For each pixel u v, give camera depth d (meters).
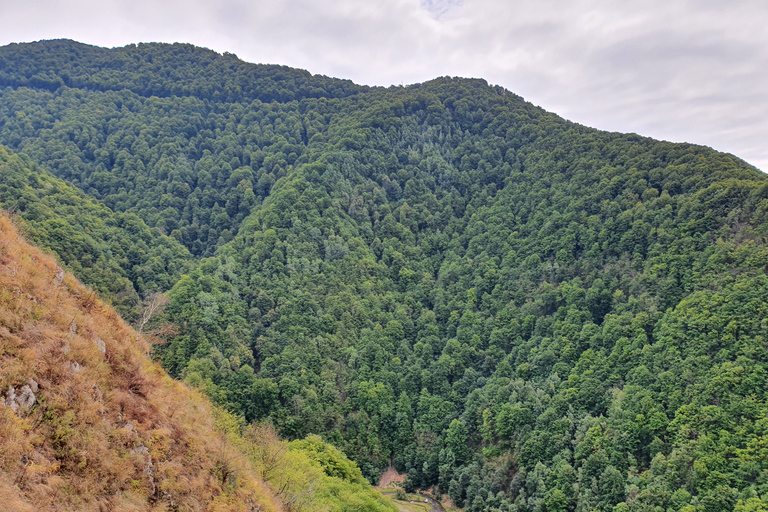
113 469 20.30
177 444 25.00
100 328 25.31
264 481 33.94
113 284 86.06
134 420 23.20
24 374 19.59
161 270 102.44
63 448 19.28
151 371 27.19
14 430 17.72
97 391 22.17
